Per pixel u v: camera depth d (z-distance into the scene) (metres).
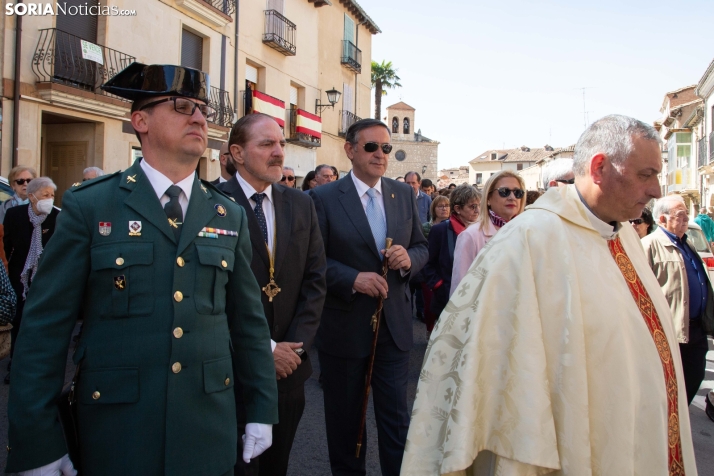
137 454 1.58
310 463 3.55
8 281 2.76
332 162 22.86
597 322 1.60
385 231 3.19
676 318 3.91
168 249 1.67
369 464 3.60
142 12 12.29
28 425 1.50
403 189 3.41
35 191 5.11
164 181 1.74
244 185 2.56
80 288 1.61
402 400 3.00
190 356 1.65
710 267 8.01
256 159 2.51
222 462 1.71
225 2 15.32
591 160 1.74
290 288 2.60
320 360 3.14
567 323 1.58
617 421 1.55
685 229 4.00
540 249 1.66
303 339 2.54
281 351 2.41
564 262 1.64
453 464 1.50
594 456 1.56
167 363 1.61
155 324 1.62
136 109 1.75
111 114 11.30
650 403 1.61
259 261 2.51
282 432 2.51
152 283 1.63
